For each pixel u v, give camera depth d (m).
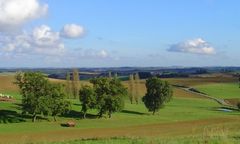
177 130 87.38
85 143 31.86
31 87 126.62
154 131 87.44
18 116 128.25
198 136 34.47
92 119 132.00
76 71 189.12
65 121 123.38
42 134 83.00
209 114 154.62
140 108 175.50
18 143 36.88
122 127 102.94
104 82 142.50
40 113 126.56
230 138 31.94
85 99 137.38
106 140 33.19
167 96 159.50
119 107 140.62
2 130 95.00
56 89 128.50
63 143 32.75
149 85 159.75
